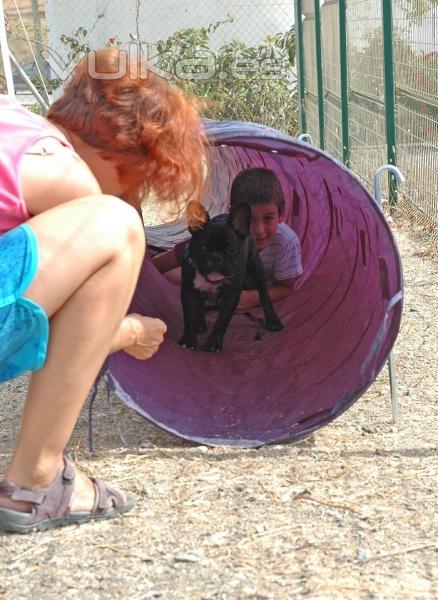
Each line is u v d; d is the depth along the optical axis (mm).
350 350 3500
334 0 9867
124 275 2473
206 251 4090
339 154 9945
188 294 4199
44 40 13578
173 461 3172
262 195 4574
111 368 3268
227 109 12008
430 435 3373
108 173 2584
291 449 3252
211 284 4121
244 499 2846
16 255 2342
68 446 3352
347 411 3691
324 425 3299
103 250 2418
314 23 10508
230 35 12953
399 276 3197
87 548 2549
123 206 2488
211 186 5539
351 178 3195
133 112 2492
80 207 2434
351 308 3754
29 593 2328
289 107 12453
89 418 3182
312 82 11281
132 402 3236
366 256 3682
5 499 2604
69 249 2385
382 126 8250
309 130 11852
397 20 7781
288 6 12859
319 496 2846
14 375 2459
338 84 9867
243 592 2297
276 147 3219
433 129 7004
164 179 2555
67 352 2457
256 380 3721
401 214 7891
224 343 4266
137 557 2494
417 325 4902
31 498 2602
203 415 3430
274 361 3861
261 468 3088
